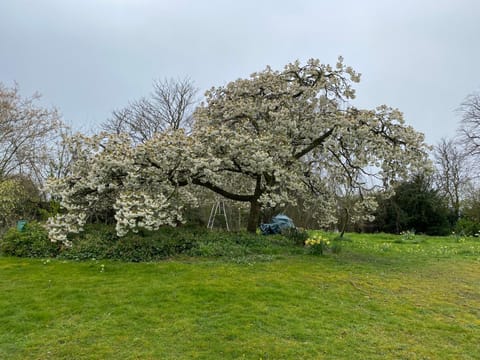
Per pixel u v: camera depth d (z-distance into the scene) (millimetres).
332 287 7629
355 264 10070
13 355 4645
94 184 9422
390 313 6266
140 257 9492
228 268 8742
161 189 10234
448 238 19969
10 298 6648
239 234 11859
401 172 11453
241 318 5715
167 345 4871
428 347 5000
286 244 11734
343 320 5828
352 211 16891
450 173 29656
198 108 13250
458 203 27250
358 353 4742
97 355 4609
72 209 9789
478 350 4965
